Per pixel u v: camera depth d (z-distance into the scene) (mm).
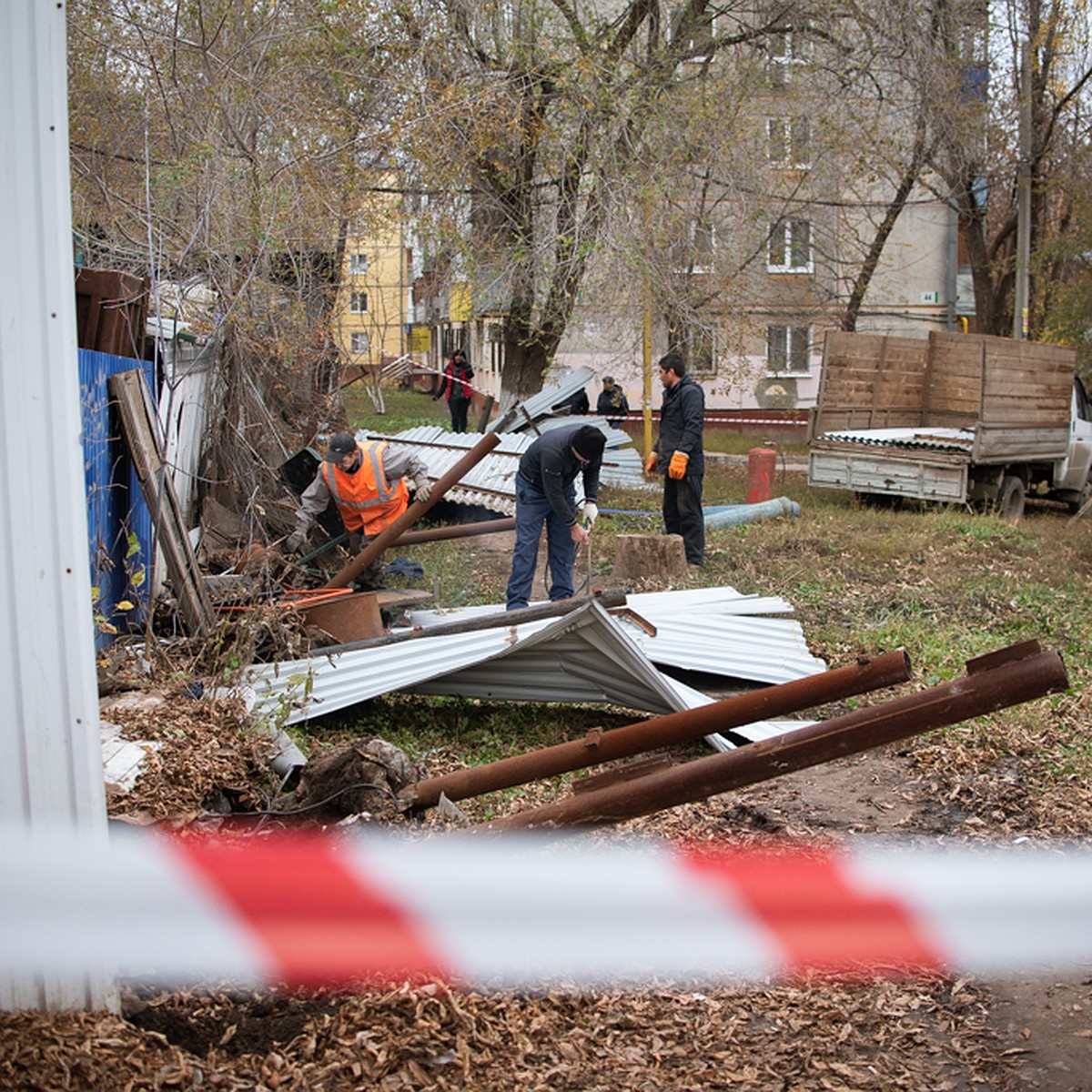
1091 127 26172
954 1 21141
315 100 11742
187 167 9875
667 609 8633
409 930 3574
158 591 8133
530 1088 3148
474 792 4609
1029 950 4031
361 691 6438
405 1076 3039
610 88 15102
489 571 11344
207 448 11320
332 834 4094
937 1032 3637
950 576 11141
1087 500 17203
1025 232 23125
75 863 3059
